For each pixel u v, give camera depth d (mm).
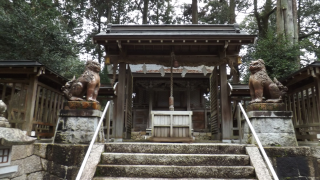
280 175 3822
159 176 3502
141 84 13711
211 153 4074
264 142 4250
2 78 5824
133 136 11695
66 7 14805
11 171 2717
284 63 8648
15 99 7102
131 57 7113
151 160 3789
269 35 9898
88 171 3426
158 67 12836
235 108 7598
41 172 3947
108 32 6785
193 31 6988
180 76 12750
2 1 11461
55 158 3967
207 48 7211
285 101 7184
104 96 7898
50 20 11734
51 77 6145
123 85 6980
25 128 5320
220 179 3361
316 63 4855
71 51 12508
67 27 14445
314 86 5488
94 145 4051
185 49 7250
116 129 6648
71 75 12625
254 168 3512
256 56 9602
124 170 3533
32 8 11883
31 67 5367
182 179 3355
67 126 4332
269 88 4590
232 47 6965
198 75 12531
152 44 6523
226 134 6707
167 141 5184
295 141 4254
